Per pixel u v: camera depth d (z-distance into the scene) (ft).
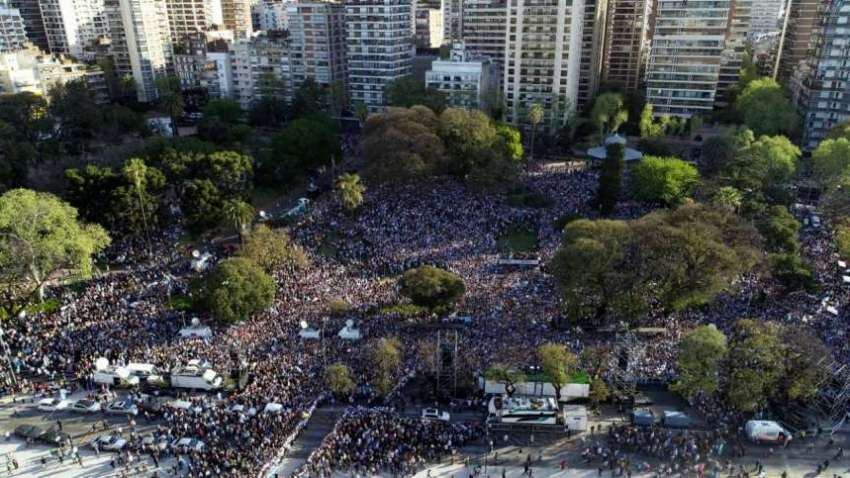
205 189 452.35
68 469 255.70
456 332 309.83
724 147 577.43
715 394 285.43
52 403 288.10
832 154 510.17
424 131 554.46
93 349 318.24
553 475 250.57
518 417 270.87
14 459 260.62
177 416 277.44
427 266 350.64
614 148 489.67
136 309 358.23
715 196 452.35
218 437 264.11
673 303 333.62
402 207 501.97
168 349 316.40
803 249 425.69
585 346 309.83
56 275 416.26
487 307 350.43
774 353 267.39
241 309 335.06
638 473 250.57
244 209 435.53
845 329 321.11
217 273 342.03
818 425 272.31
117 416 285.64
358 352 309.01
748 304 354.54
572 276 327.26
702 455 256.52
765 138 540.11
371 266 406.21
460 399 289.12
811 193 559.38
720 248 326.85
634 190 522.47
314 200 557.74
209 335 327.47
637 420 274.36
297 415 273.33
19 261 355.56
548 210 504.02
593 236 349.41
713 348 267.59
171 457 259.80
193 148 535.60
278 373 295.28
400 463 252.21
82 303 367.66
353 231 461.78
